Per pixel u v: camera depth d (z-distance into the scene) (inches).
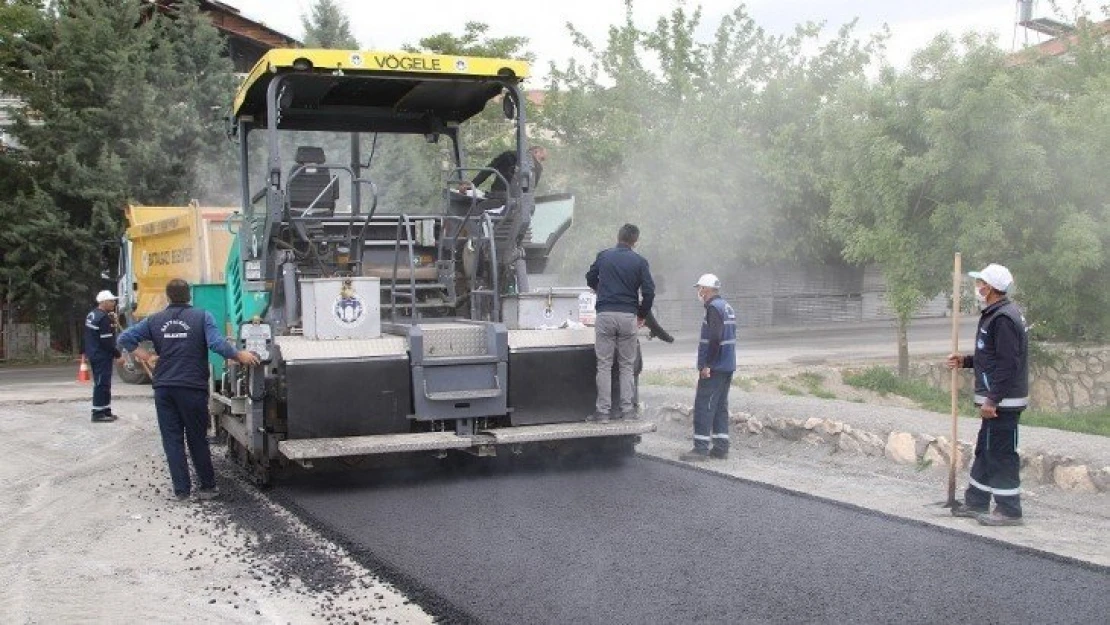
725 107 1006.4
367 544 243.9
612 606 195.9
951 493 273.4
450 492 299.6
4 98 1029.8
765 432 383.9
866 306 1298.0
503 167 382.3
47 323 945.5
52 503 302.4
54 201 913.5
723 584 208.7
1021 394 257.3
